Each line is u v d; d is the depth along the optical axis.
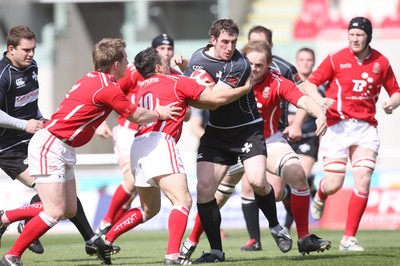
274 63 31.02
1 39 67.38
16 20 68.00
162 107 24.89
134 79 34.44
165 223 52.06
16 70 28.50
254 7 75.75
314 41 62.25
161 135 25.22
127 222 27.28
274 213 27.12
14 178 30.05
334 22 68.75
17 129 28.89
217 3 69.06
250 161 26.09
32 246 29.94
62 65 65.88
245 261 25.88
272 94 27.98
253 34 31.98
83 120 24.39
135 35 67.81
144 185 25.56
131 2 68.62
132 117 24.31
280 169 27.86
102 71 24.91
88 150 64.06
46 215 24.38
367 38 30.80
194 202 50.88
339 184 32.25
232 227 51.06
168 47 36.50
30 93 29.11
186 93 25.11
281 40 71.88
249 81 25.22
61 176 24.45
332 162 32.16
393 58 58.94
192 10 69.19
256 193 26.77
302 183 27.39
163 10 69.06
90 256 30.70
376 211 50.75
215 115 26.31
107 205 51.94
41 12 68.44
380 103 57.56
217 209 26.36
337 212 51.00
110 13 69.88
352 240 31.00
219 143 26.41
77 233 51.50
